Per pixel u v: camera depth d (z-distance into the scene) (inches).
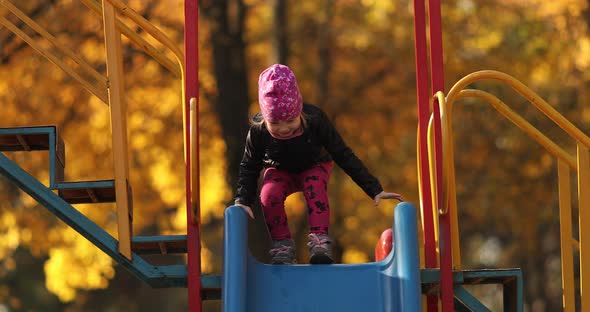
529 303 1368.1
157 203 1011.3
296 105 358.0
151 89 994.7
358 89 1095.6
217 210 971.9
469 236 1437.0
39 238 1030.4
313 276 362.6
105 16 398.6
